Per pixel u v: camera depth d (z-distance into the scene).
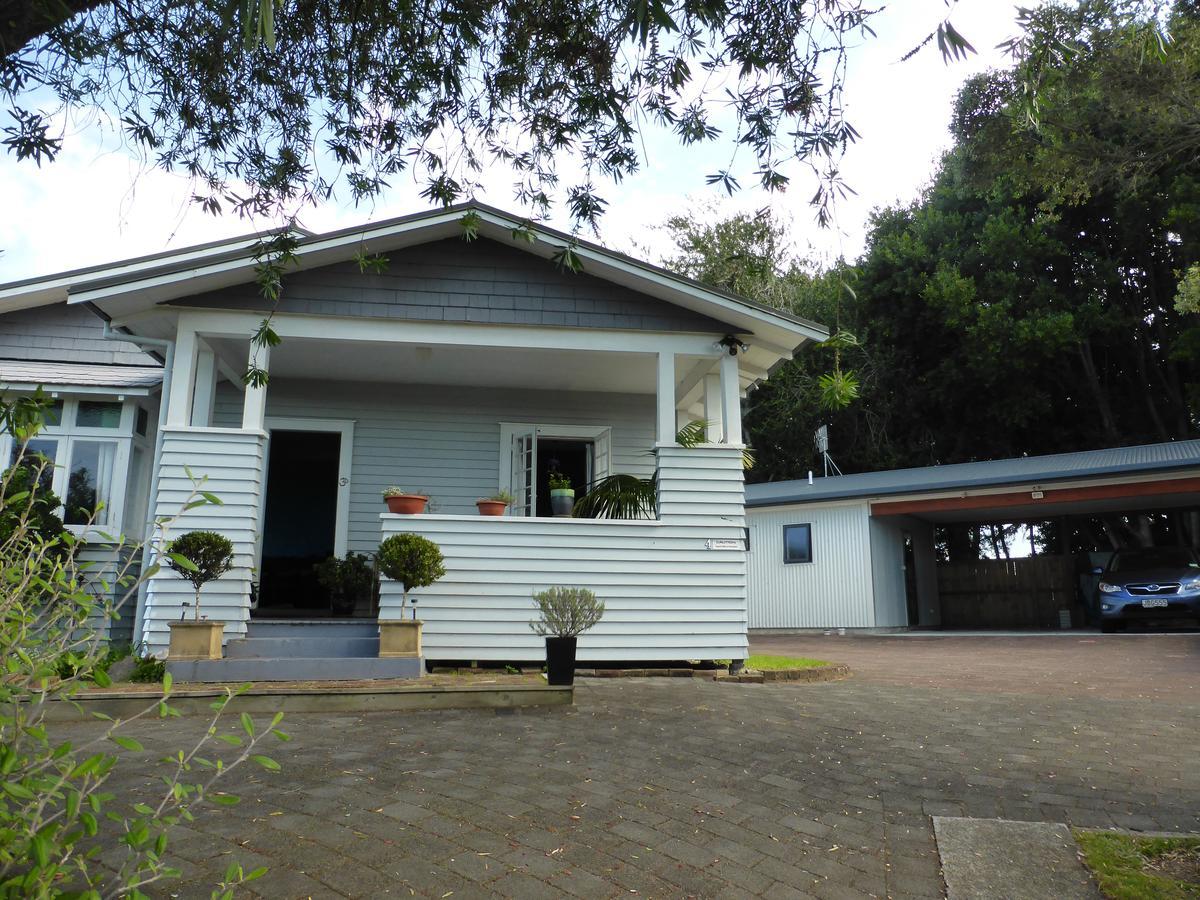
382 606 8.79
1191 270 16.78
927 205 30.77
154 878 2.32
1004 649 13.26
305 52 5.72
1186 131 16.19
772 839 4.02
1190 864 3.77
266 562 12.18
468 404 11.71
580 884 3.43
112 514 10.02
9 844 2.01
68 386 9.99
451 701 6.83
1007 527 30.36
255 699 6.54
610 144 5.98
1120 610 15.33
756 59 4.98
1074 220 27.92
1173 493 16.23
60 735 5.59
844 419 31.09
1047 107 5.61
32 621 2.25
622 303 9.77
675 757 5.37
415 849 3.69
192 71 5.44
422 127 6.04
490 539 9.12
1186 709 7.25
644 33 3.35
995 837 4.08
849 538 19.03
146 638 8.16
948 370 28.20
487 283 9.62
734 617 9.33
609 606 9.18
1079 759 5.54
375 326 9.34
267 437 9.02
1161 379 27.94
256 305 9.12
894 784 4.95
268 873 3.39
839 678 9.51
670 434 9.61
